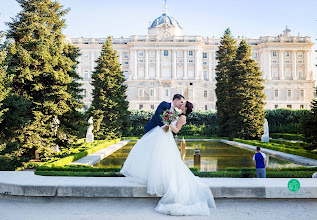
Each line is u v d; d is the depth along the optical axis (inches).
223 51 1788.9
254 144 1046.4
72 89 804.0
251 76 1364.4
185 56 3368.6
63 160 546.3
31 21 704.4
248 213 179.5
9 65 652.7
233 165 636.7
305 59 3469.5
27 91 696.4
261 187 193.3
